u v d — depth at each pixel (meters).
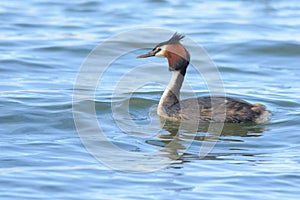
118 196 10.36
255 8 26.23
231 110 14.21
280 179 11.05
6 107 14.76
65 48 20.53
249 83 17.88
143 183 10.91
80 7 26.05
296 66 19.66
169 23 23.47
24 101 15.27
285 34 22.42
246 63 19.78
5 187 10.63
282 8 26.27
